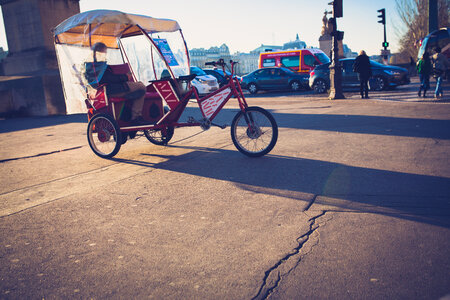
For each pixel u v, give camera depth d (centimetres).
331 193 399
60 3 1648
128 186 464
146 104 676
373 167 489
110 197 424
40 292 242
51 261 281
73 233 330
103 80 623
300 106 1291
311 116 1003
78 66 646
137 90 646
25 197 441
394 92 1603
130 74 740
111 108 630
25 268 273
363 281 237
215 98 589
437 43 1980
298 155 576
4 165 625
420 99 1256
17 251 300
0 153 734
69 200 421
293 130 797
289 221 332
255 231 316
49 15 1619
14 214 385
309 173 477
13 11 1664
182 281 246
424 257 262
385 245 280
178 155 626
